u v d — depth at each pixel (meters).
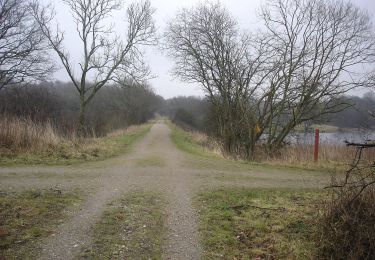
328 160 13.49
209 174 10.39
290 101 17.66
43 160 11.20
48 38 23.53
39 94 25.48
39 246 4.73
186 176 9.95
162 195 7.64
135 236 5.29
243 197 7.61
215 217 6.25
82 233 5.26
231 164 12.65
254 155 16.36
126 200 7.08
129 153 16.36
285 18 17.44
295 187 8.72
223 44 20.14
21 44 23.36
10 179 8.21
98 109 41.16
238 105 19.62
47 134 13.45
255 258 4.84
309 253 4.98
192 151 18.67
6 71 23.16
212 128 24.56
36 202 6.46
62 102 33.59
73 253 4.61
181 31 21.25
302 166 12.40
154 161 13.02
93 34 24.44
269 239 5.40
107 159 13.10
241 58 19.48
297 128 19.27
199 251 4.94
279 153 15.64
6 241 4.78
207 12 20.47
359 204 5.33
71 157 12.33
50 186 7.76
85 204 6.64
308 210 6.58
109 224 5.68
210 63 21.11
